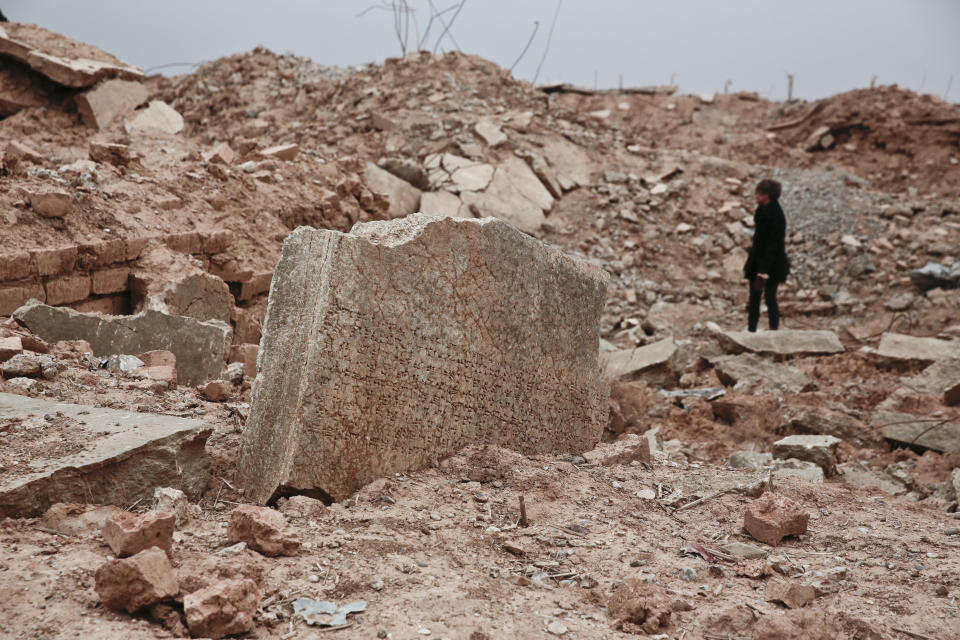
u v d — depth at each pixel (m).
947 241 13.52
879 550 3.86
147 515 2.93
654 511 4.23
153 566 2.60
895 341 8.91
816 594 3.24
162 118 12.92
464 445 4.45
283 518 3.25
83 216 6.71
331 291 3.73
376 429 3.94
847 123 19.31
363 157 14.23
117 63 13.45
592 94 21.84
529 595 3.05
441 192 13.38
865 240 13.74
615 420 6.79
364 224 4.23
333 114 15.79
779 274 9.60
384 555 3.24
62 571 2.73
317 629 2.63
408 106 15.73
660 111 20.88
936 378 7.99
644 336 10.66
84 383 4.43
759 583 3.38
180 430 3.50
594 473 4.71
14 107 12.18
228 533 3.19
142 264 6.71
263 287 8.08
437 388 4.24
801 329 11.46
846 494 4.90
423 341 4.14
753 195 15.20
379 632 2.61
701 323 11.26
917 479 6.25
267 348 3.82
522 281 4.75
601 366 7.82
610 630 2.82
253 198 9.05
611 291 12.14
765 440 7.06
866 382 8.36
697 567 3.47
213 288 6.90
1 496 3.01
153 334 5.29
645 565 3.45
